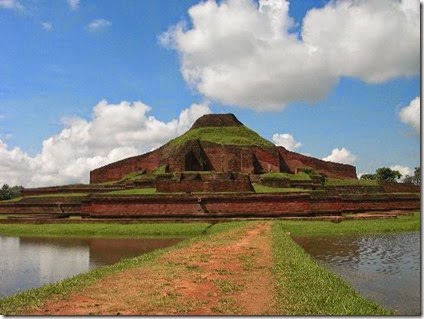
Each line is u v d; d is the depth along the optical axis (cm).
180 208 4372
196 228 3628
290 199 4328
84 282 1423
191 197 4366
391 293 1518
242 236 2788
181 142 6444
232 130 7112
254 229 3241
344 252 2466
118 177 6569
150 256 1997
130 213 4416
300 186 5438
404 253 2402
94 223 4175
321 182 5759
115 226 3894
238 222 3925
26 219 4409
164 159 6294
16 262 2375
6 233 3928
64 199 5359
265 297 1254
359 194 5094
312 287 1318
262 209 4331
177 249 2231
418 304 1373
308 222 3841
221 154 6091
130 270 1642
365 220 3909
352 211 4841
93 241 3294
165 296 1256
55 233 3800
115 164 6600
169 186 4909
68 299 1225
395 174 8931
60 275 2011
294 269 1603
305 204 4316
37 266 2248
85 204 4600
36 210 5334
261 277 1522
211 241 2548
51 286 1374
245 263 1788
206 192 4788
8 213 5412
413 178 7269
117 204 4450
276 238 2573
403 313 1255
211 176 5309
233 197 4353
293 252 2000
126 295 1265
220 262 1817
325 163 6456
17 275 2016
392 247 2628
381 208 4984
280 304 1166
